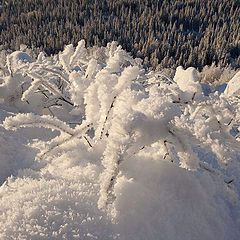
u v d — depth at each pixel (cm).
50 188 120
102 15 7875
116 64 175
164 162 133
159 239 103
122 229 102
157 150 142
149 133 104
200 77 2694
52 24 7062
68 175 133
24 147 202
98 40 5950
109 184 95
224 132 171
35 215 103
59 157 150
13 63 462
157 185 122
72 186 121
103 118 143
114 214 106
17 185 129
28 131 228
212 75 2608
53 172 142
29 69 334
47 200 111
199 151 166
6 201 114
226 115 179
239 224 121
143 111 110
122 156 96
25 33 6431
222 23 7156
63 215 104
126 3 8269
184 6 7950
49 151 148
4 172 172
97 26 6631
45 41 5984
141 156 137
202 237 109
